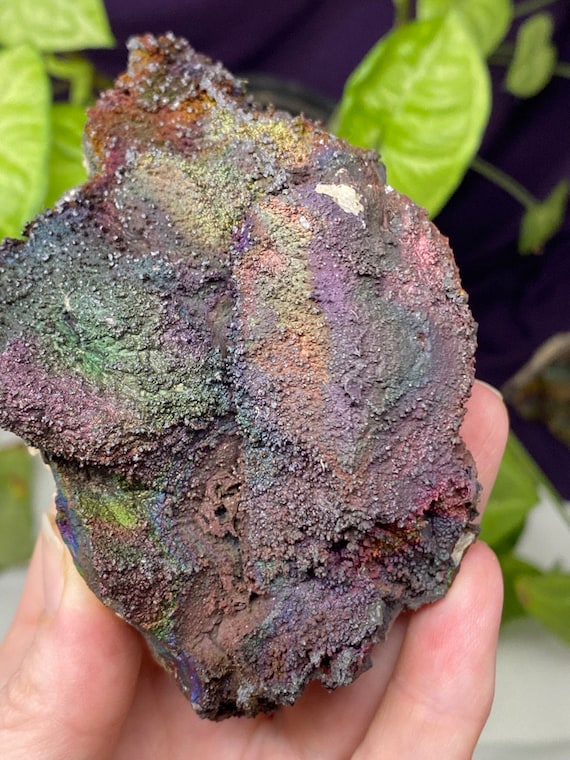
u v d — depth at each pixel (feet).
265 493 0.34
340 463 0.33
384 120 0.49
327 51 0.72
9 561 0.66
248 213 0.35
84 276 0.33
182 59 0.37
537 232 0.70
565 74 0.69
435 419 0.33
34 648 0.37
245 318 0.34
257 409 0.34
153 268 0.34
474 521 0.36
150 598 0.34
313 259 0.34
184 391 0.34
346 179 0.35
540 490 0.70
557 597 0.55
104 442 0.32
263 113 0.37
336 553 0.34
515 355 0.76
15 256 0.33
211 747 0.47
